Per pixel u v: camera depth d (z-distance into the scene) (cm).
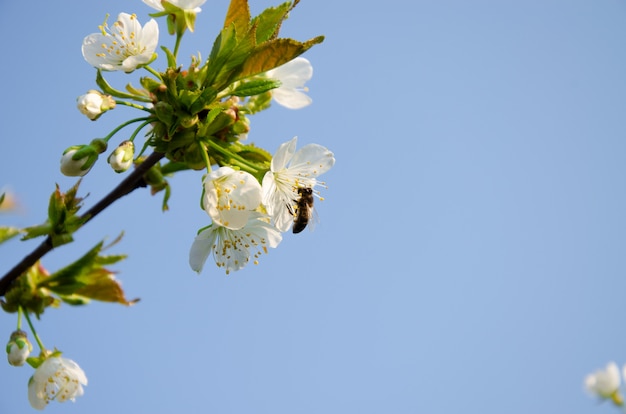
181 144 67
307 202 71
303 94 72
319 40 66
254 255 69
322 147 69
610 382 83
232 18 67
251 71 66
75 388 69
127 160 66
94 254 68
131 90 68
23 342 68
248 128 68
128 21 68
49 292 69
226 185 67
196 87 66
